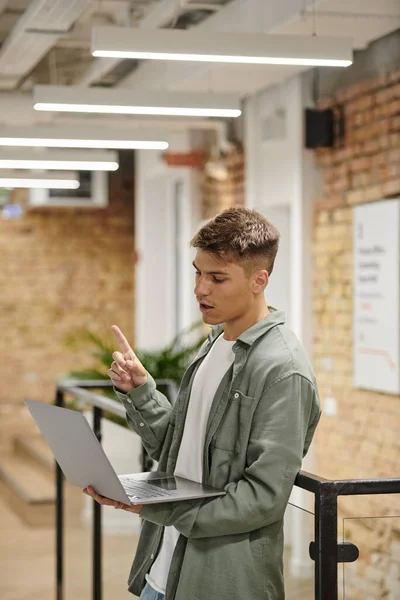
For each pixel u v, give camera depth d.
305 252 6.95
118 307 12.62
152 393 2.63
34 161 6.45
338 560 2.27
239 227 2.33
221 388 2.38
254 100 7.82
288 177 7.15
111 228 12.58
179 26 7.26
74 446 2.37
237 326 2.42
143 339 11.14
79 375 8.17
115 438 4.51
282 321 2.40
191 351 7.80
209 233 2.34
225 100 5.24
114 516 4.61
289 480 2.24
